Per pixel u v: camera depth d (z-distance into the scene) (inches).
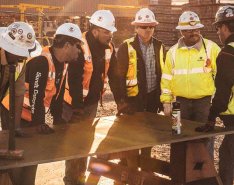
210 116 171.3
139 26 211.2
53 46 168.2
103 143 146.9
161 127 174.6
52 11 1376.7
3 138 151.1
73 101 195.3
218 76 170.7
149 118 193.0
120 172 185.3
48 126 160.6
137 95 217.6
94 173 192.5
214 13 788.6
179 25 208.1
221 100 169.5
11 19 1084.5
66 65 182.7
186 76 212.1
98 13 196.9
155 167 191.2
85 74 201.5
